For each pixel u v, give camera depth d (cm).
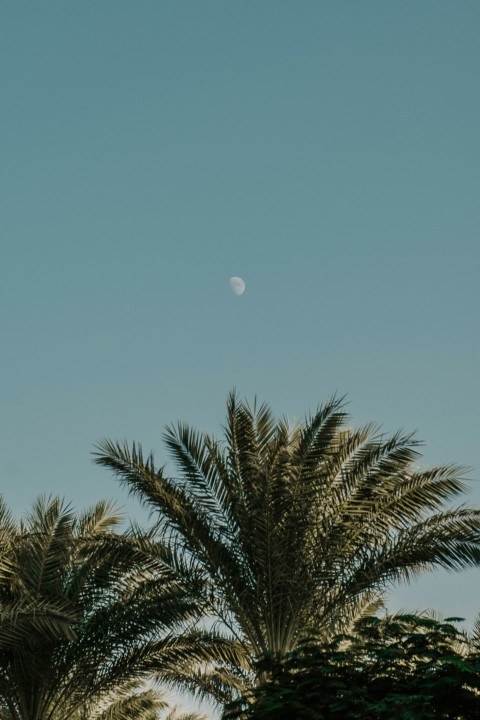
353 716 1183
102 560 1683
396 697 1162
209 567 1695
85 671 1681
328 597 1702
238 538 1698
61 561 1619
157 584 1700
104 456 1722
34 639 1473
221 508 1720
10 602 1512
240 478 1717
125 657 1712
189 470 1733
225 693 1744
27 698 1653
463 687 1205
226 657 1733
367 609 1997
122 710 2283
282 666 1337
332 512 1717
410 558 1656
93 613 1656
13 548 1589
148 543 1712
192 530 1692
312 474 1675
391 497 1728
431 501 1727
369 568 1673
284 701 1237
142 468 1719
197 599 1702
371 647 1326
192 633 1717
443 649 1292
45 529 1689
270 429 1747
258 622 1691
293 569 1672
